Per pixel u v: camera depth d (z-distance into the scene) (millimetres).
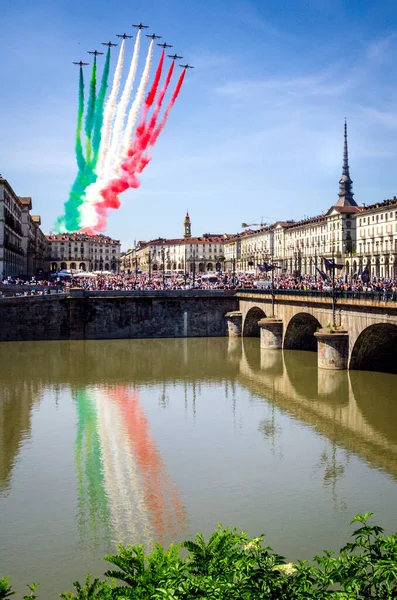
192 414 52750
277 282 119438
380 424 48375
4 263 136625
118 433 46750
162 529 30016
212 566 14766
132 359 85188
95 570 26312
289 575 14727
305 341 93375
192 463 39531
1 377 70562
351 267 178000
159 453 41781
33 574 25984
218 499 33500
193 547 15367
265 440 44500
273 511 31766
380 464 38844
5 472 38125
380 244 164500
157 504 32969
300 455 40875
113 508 32562
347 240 183625
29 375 72000
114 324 110688
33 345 100125
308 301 78938
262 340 93938
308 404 55469
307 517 30953
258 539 16453
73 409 54719
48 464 39594
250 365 79250
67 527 30438
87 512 32094
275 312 94938
